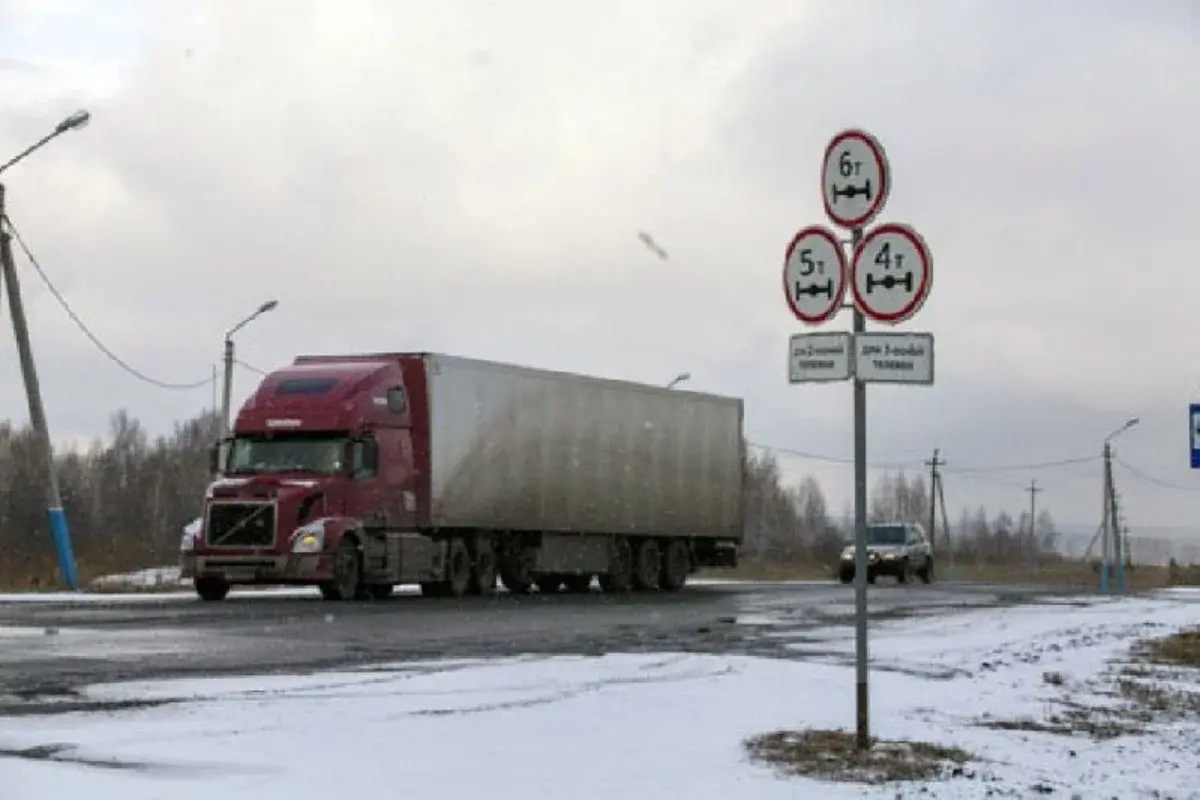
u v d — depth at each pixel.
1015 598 38.16
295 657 16.88
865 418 11.04
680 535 40.16
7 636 18.84
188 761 9.33
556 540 35.91
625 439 37.97
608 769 9.66
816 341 11.04
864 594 10.89
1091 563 97.69
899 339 10.83
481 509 33.00
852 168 11.20
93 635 19.20
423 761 9.64
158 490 93.62
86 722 10.96
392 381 31.02
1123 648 21.14
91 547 51.44
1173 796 9.72
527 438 34.50
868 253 11.07
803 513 124.25
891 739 11.24
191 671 14.95
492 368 33.50
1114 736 12.32
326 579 28.70
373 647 18.59
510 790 8.88
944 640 21.84
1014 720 12.91
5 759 9.19
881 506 136.00
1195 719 13.65
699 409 41.00
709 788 9.17
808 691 13.92
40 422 34.56
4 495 84.75
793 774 9.72
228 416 40.28
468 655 17.66
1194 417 22.16
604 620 25.17
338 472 29.55
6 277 33.81
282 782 8.79
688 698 12.99
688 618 26.31
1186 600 39.06
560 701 12.70
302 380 30.55
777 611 29.14
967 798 9.26
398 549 30.83
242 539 28.73
